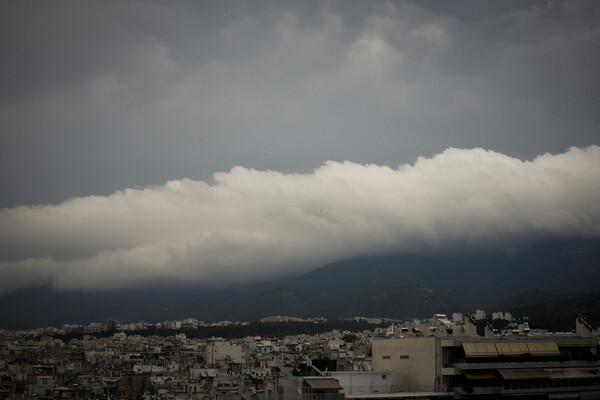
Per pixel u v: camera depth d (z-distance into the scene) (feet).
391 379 342.23
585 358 360.69
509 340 347.36
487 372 336.70
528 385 338.95
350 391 332.80
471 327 362.33
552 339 358.23
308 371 363.15
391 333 629.92
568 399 347.97
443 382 331.57
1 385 634.43
